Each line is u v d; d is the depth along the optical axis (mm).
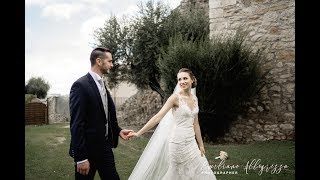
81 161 2746
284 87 8727
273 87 8828
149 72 11938
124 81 13766
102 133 2963
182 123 3621
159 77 12148
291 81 8648
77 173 2914
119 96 18188
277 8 8812
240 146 7777
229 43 8258
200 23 11289
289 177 4898
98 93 2980
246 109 8938
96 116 2934
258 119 8883
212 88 8164
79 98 2846
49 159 6090
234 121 8906
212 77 8102
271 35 8891
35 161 5906
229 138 8875
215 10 9523
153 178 4125
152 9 11984
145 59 11859
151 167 4137
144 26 11828
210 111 8266
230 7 9336
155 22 11891
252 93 8469
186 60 8164
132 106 14578
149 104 13984
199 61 8078
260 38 9000
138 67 12219
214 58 8055
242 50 8367
